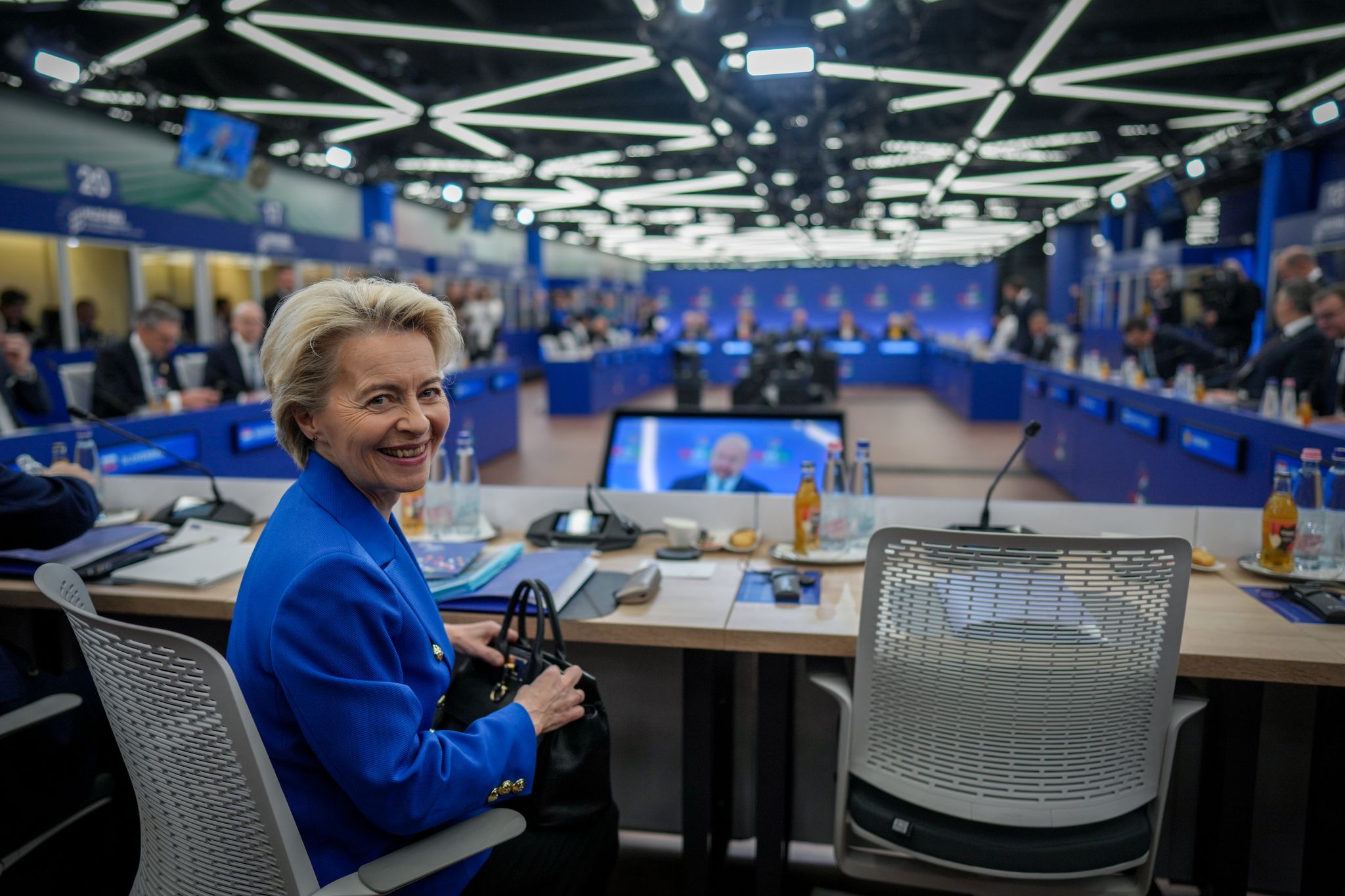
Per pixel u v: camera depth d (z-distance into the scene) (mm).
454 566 1824
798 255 22547
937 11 5961
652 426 2467
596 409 12070
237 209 10055
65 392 4352
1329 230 7098
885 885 2031
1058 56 6156
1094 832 1350
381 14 5223
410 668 1086
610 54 5711
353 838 1047
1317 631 1557
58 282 7582
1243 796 1653
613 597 1794
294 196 11078
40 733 1490
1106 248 14609
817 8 4996
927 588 1326
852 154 8766
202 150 7715
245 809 979
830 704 2119
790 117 7055
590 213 15016
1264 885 1994
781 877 1799
